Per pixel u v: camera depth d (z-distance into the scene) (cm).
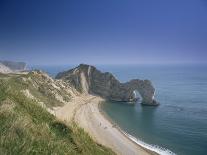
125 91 19975
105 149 2128
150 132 11075
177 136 10450
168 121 13188
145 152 8575
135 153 8406
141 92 19075
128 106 17862
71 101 15712
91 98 18988
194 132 11012
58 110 12975
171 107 17375
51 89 14750
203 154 8544
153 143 9606
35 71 15575
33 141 829
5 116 897
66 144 1163
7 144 674
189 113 15288
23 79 13162
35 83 14000
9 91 1466
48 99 13588
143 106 17950
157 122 12962
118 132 10662
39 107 1552
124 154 8238
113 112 15362
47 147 891
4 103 1116
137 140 9900
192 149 8988
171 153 8606
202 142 9681
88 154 1423
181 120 13400
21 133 827
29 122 1036
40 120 1376
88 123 11606
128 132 11000
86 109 14700
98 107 16325
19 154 675
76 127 1677
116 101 19638
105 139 9550
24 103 1442
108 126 11469
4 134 727
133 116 14438
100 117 13250
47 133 1112
